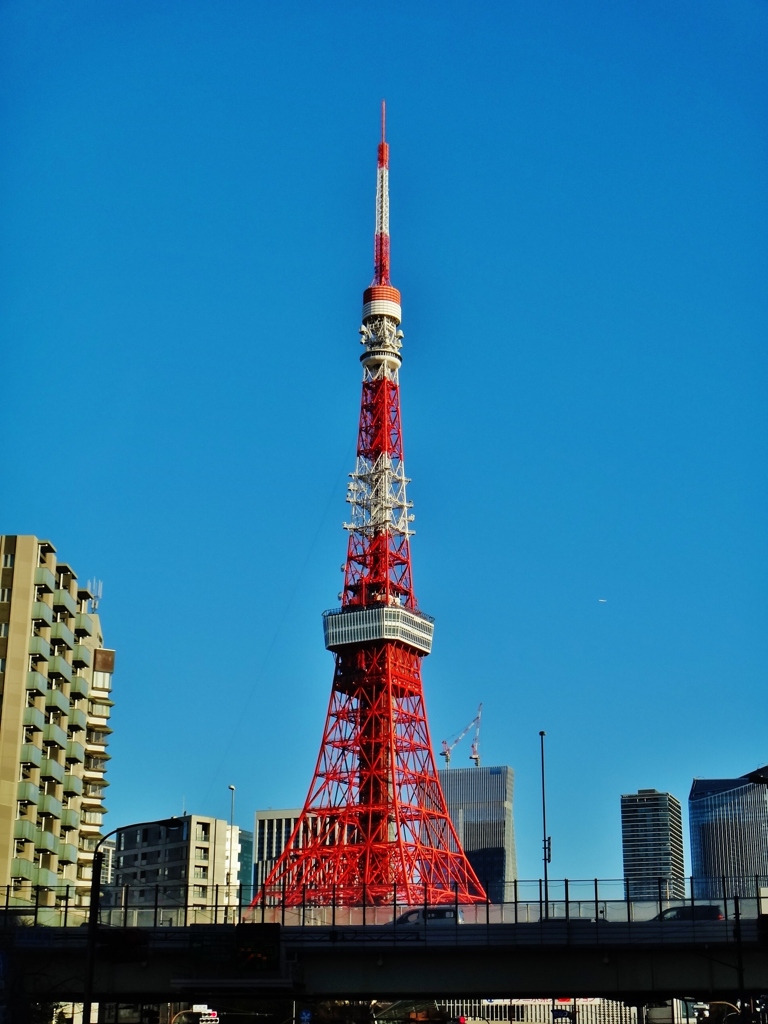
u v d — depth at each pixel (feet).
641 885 330.75
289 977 319.06
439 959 329.72
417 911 336.08
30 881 544.21
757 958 314.14
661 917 315.78
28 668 571.69
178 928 329.52
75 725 623.36
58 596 604.90
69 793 611.88
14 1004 327.06
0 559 578.25
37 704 582.76
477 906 331.77
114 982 337.31
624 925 315.99
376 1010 497.87
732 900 318.04
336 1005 456.86
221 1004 427.74
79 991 337.11
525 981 324.60
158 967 336.49
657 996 328.29
